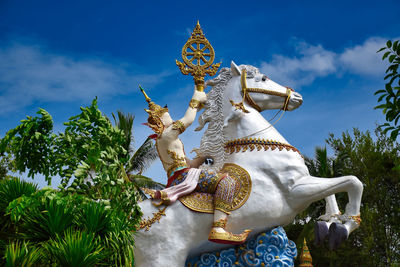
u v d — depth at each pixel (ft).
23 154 16.26
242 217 15.01
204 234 15.07
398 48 13.01
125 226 13.21
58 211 12.44
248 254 15.06
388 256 40.14
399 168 16.01
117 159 15.47
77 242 11.37
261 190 15.29
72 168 15.53
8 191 13.65
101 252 12.23
